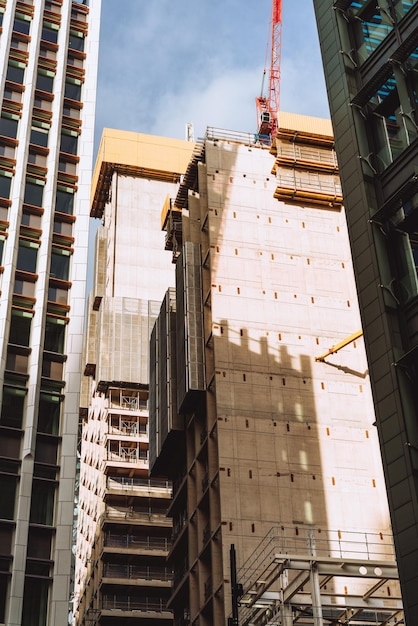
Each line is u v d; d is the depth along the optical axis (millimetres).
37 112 82875
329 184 90750
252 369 79312
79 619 124062
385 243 43188
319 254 87250
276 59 173625
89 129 83812
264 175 91000
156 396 93375
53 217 76750
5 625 57250
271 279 84688
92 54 90000
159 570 109375
